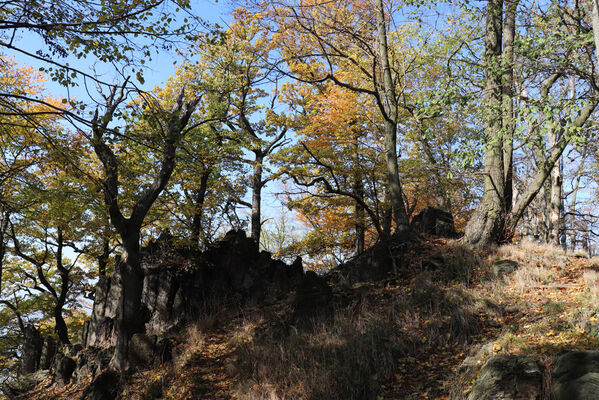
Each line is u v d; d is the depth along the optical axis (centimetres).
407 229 1421
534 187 1302
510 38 1303
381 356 837
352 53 1798
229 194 1952
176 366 1080
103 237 1780
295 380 852
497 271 1102
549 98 958
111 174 1191
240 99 1956
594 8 549
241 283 1418
